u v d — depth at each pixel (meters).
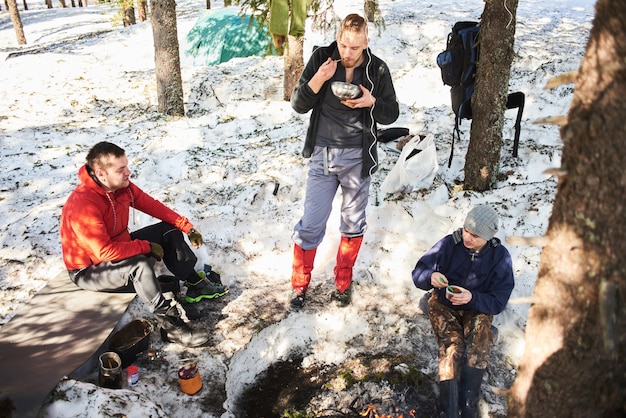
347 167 3.59
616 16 1.51
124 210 3.63
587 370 1.81
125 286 3.56
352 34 3.14
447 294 3.26
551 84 1.78
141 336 3.52
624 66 1.52
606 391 1.83
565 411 1.90
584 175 1.66
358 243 3.84
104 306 3.61
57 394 2.86
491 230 3.18
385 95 3.52
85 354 3.17
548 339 1.88
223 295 4.10
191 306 3.89
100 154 3.32
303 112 3.53
